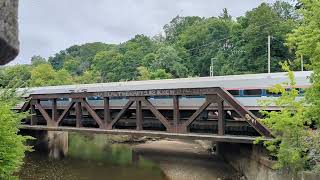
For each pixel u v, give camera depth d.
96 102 37.75
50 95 35.81
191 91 27.25
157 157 38.97
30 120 38.03
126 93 30.52
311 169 15.52
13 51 3.08
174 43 129.50
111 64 129.50
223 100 26.00
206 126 30.02
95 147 48.47
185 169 32.59
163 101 33.44
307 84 27.00
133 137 54.56
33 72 89.81
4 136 13.98
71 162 37.75
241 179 28.45
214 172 31.08
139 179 29.75
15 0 3.02
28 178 30.94
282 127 14.73
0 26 2.86
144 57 116.88
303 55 13.82
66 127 34.66
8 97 16.38
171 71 95.62
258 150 24.83
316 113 13.36
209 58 101.25
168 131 28.23
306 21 13.55
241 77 30.77
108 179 30.08
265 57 75.50
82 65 154.25
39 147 45.81
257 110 29.45
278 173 19.16
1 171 14.00
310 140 15.41
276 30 75.38
